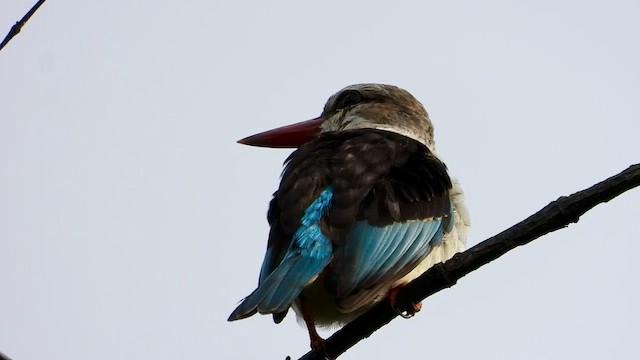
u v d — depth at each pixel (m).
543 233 7.91
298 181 9.41
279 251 8.95
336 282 8.45
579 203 7.78
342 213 8.99
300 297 9.09
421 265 9.35
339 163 9.58
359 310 9.31
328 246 8.74
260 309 8.01
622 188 7.70
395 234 9.06
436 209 9.58
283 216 9.14
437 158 10.60
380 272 8.73
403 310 8.59
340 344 8.64
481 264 8.18
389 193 9.30
